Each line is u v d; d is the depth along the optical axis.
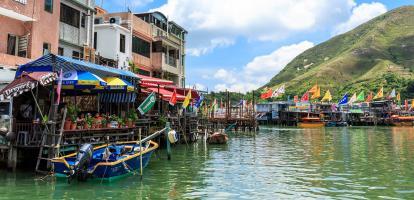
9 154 15.30
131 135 19.92
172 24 42.59
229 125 54.66
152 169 17.95
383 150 28.67
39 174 14.84
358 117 95.12
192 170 17.89
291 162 21.25
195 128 33.84
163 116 26.47
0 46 20.03
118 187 13.65
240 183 14.95
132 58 33.44
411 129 70.75
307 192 13.49
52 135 14.72
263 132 56.09
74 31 26.25
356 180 15.81
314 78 173.50
